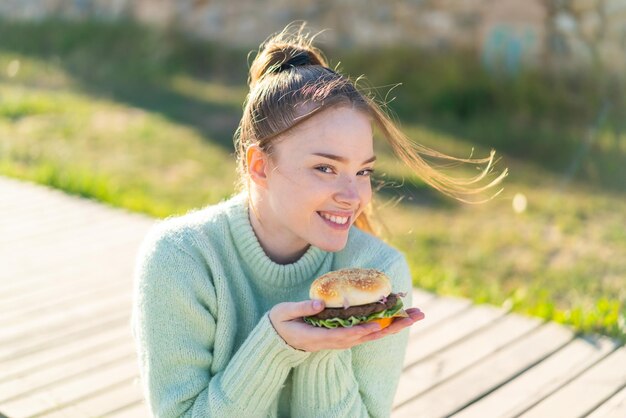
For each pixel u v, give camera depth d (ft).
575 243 20.04
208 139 28.63
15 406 10.38
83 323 12.89
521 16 31.63
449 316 13.43
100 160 25.81
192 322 7.26
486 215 22.27
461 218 22.04
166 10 39.88
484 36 32.48
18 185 20.94
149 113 31.50
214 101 33.37
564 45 31.12
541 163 26.66
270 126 7.00
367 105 7.07
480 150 27.58
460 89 31.42
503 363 11.71
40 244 16.58
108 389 10.87
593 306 14.23
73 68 37.55
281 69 7.59
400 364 7.82
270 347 6.78
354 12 35.14
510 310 13.69
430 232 20.76
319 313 6.64
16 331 12.58
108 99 33.35
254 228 7.54
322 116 6.82
